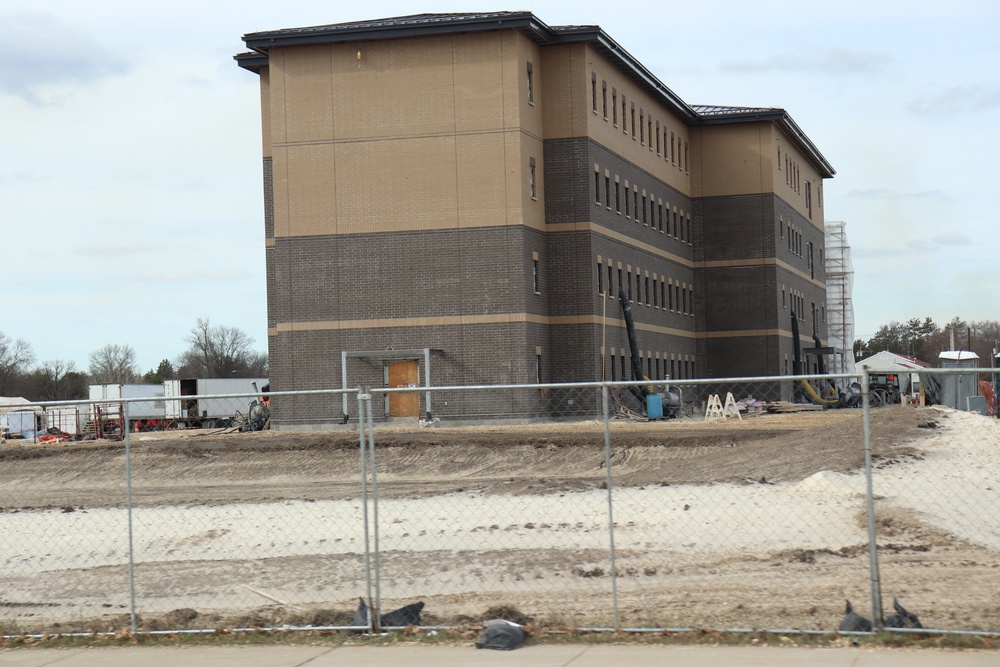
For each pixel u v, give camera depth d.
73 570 20.31
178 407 79.88
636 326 63.44
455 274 52.03
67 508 26.52
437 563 18.47
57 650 13.23
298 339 52.84
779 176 80.12
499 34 52.00
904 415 27.97
